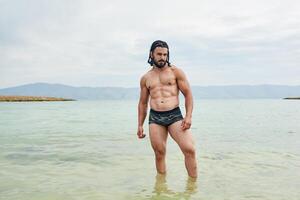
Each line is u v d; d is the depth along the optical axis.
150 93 6.97
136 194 5.43
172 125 6.68
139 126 7.27
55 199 5.17
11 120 23.06
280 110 41.94
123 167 7.57
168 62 6.89
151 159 8.55
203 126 18.31
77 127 18.00
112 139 12.77
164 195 5.37
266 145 10.93
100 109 50.78
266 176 6.62
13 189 5.74
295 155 8.99
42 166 7.70
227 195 5.35
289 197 5.23
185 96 6.80
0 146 10.84
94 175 6.79
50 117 27.48
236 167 7.46
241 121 22.28
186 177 6.59
